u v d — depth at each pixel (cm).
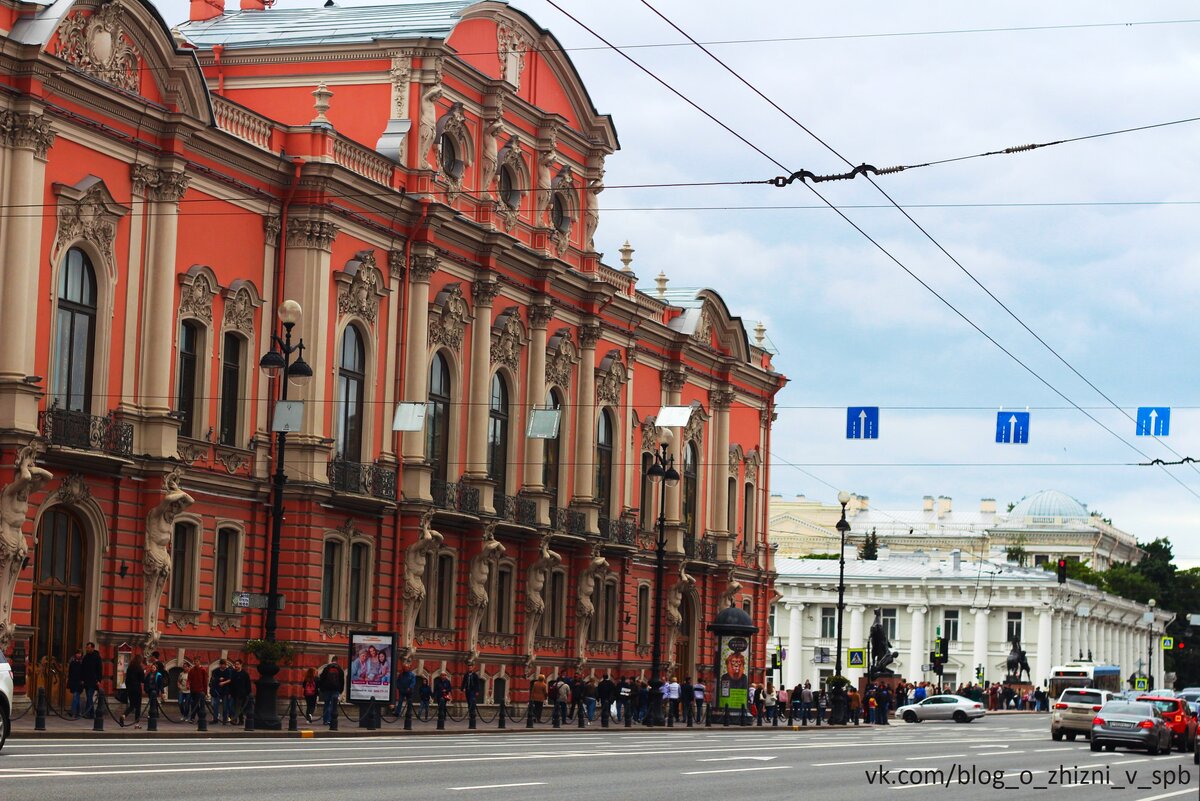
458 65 5709
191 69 4569
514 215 6131
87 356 4319
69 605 4272
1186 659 19312
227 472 4794
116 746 3098
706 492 7794
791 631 14038
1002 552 17575
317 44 5616
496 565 6016
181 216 4616
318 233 5034
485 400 5897
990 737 6288
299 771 2564
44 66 4066
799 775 3141
